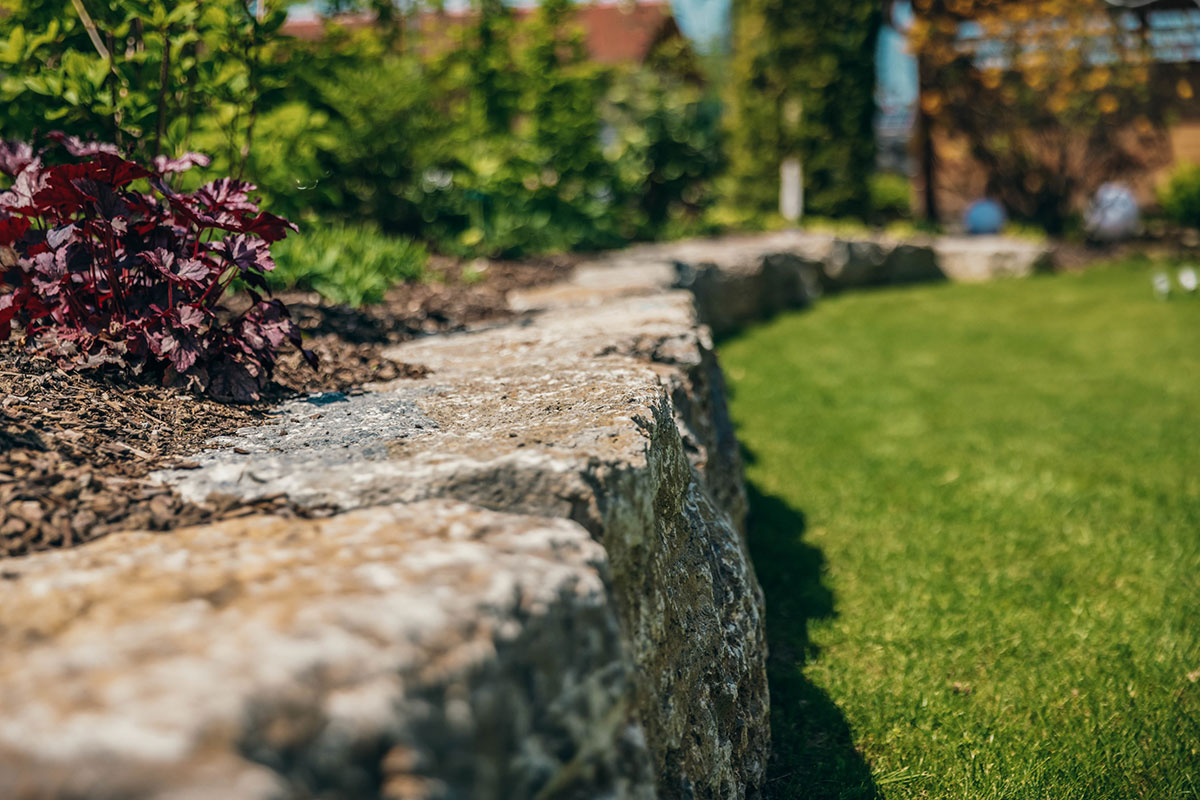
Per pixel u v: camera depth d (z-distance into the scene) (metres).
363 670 1.06
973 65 14.22
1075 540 3.88
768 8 13.20
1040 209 14.64
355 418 2.30
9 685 1.03
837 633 3.25
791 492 4.59
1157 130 14.12
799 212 12.80
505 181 8.22
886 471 4.83
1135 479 4.57
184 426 2.23
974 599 3.42
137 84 3.68
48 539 1.53
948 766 2.52
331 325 3.99
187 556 1.40
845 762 2.55
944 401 6.19
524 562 1.35
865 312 9.77
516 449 1.79
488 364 3.11
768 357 7.60
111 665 1.05
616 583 1.67
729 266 8.77
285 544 1.44
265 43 3.79
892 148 19.28
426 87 8.02
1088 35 13.50
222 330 2.57
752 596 2.50
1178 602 3.33
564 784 1.25
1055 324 8.80
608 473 1.69
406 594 1.20
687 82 12.34
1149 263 12.67
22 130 3.56
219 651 1.07
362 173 7.34
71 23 3.63
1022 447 5.15
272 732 0.97
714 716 2.02
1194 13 13.62
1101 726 2.64
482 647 1.16
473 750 1.10
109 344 2.49
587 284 6.02
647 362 3.27
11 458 1.81
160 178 2.51
